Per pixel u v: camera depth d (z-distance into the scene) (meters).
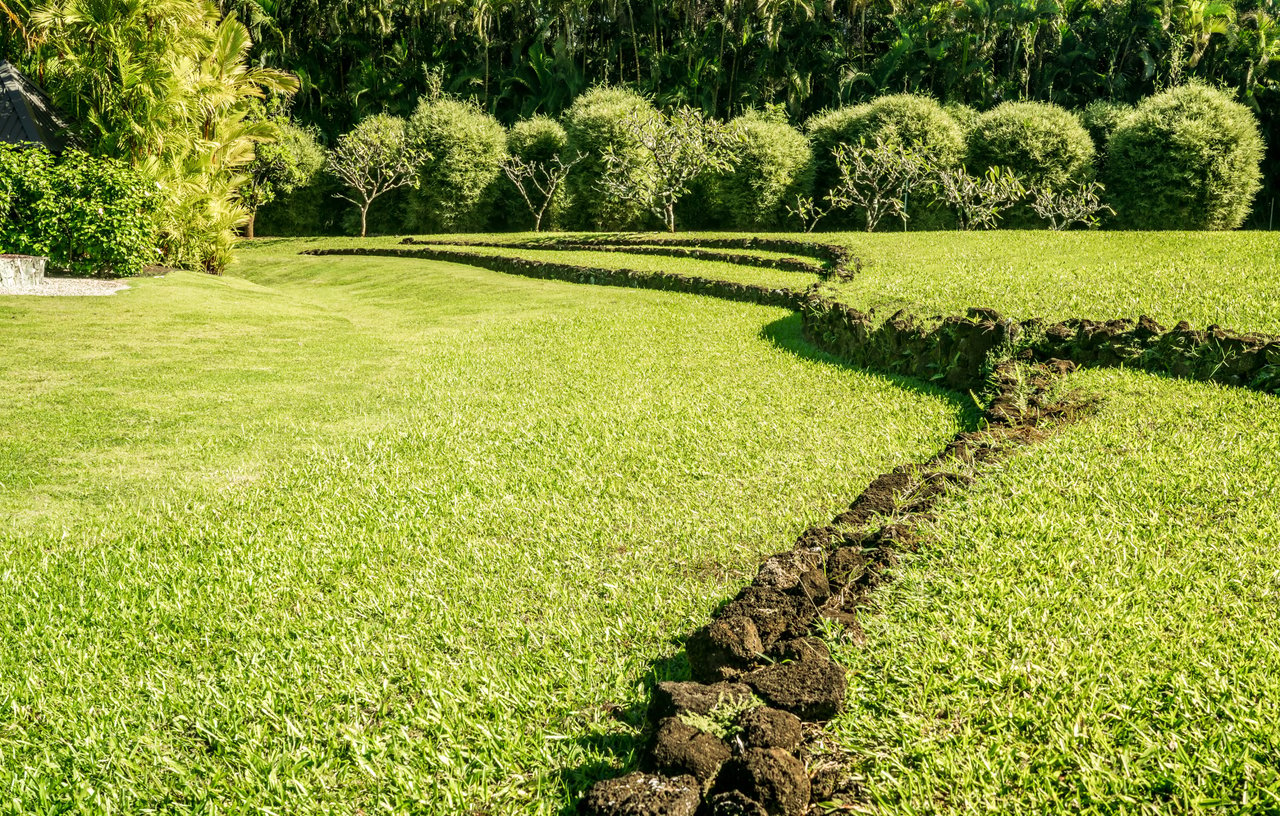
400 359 10.58
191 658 3.53
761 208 36.72
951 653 2.87
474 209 40.69
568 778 2.60
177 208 20.89
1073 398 5.95
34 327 11.80
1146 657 2.76
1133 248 13.38
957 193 29.38
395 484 5.65
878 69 43.44
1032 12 40.88
